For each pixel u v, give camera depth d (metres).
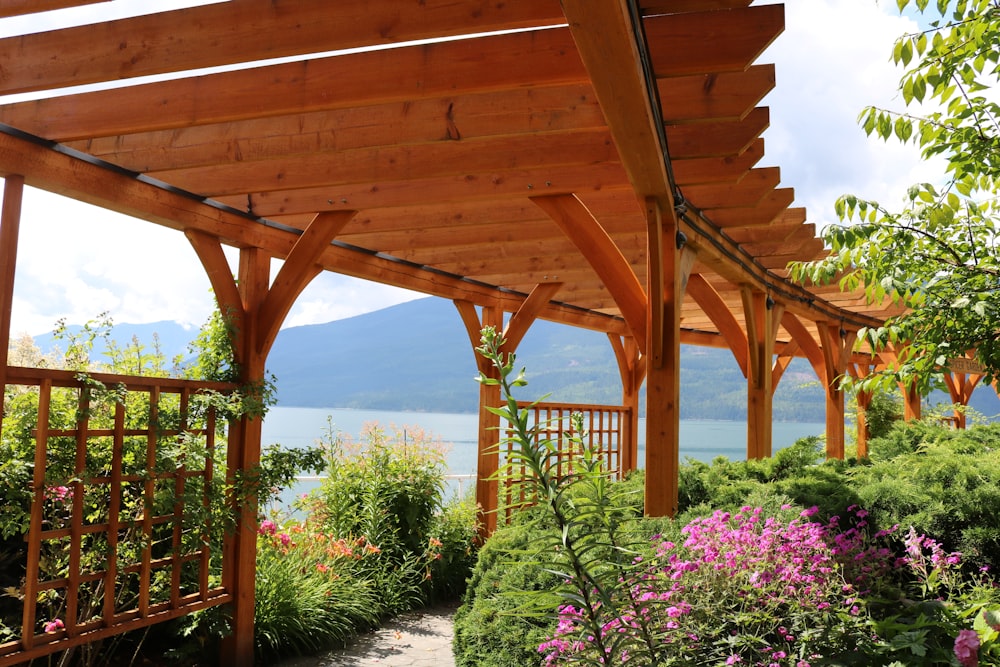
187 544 4.66
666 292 4.31
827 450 9.12
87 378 3.95
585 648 2.04
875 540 2.96
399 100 3.21
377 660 5.21
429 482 7.40
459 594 7.18
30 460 4.07
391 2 2.80
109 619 4.10
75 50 3.23
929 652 2.03
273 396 5.15
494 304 8.18
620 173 4.50
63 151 3.84
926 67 2.66
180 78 3.52
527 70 3.02
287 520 6.75
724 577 2.39
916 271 2.92
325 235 5.07
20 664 4.34
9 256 3.62
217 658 4.95
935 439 5.34
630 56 2.13
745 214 5.16
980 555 2.91
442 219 5.60
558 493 1.90
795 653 2.22
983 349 2.81
